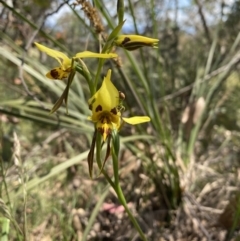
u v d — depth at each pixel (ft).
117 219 0.68
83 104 0.74
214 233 0.63
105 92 0.36
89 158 0.39
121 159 0.81
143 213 0.68
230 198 0.66
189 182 0.71
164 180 0.69
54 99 0.93
